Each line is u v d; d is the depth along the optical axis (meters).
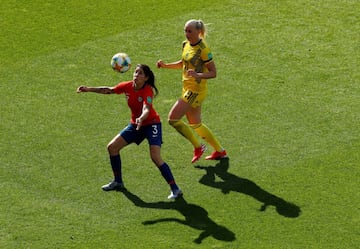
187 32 55.25
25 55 71.19
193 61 55.69
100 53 71.56
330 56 70.75
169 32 74.31
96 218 52.50
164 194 54.94
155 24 75.38
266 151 59.25
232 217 52.59
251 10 77.19
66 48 72.25
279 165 57.66
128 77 68.44
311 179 56.06
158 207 53.62
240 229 51.53
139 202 54.09
